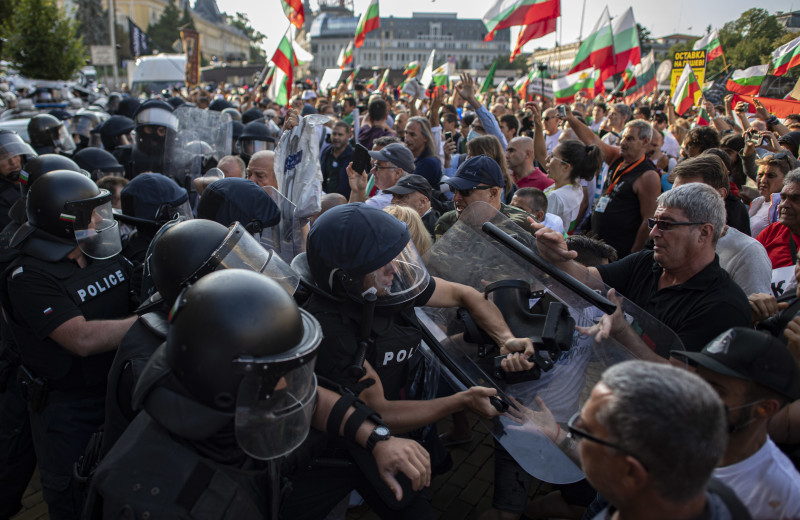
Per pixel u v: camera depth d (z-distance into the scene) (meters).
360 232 1.70
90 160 4.96
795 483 1.36
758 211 4.07
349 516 2.95
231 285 1.30
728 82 9.23
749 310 2.12
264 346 1.25
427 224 3.72
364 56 127.00
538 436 1.88
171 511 1.29
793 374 1.38
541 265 2.00
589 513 2.05
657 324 1.83
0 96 13.49
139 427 1.40
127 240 3.02
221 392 1.25
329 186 6.24
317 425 1.67
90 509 1.39
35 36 17.72
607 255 2.81
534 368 1.86
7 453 2.54
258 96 15.48
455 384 2.12
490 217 2.23
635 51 10.74
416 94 9.22
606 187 4.91
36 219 2.21
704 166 2.87
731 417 1.39
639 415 0.95
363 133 7.21
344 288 1.72
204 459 1.34
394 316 1.93
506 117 6.82
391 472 1.58
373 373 1.84
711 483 1.12
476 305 2.03
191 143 5.66
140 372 1.55
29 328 2.26
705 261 2.19
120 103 8.96
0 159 3.84
